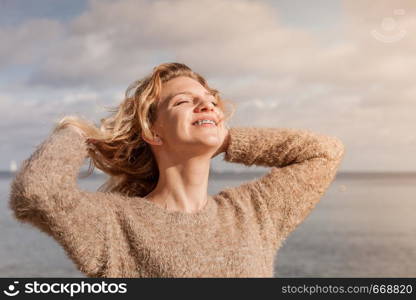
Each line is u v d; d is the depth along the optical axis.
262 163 1.90
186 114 1.63
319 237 22.25
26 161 1.55
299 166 1.82
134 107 1.77
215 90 1.88
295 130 1.91
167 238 1.59
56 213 1.48
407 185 85.31
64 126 1.70
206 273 1.57
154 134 1.71
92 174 1.89
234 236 1.65
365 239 21.59
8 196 1.52
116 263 1.56
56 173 1.51
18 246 18.75
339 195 54.09
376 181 120.81
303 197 1.78
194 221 1.63
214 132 1.63
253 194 1.78
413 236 22.28
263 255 1.69
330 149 1.84
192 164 1.66
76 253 1.52
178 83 1.73
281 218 1.77
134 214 1.63
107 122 1.83
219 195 1.81
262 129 1.91
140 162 1.87
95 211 1.56
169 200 1.68
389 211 33.97
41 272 14.08
